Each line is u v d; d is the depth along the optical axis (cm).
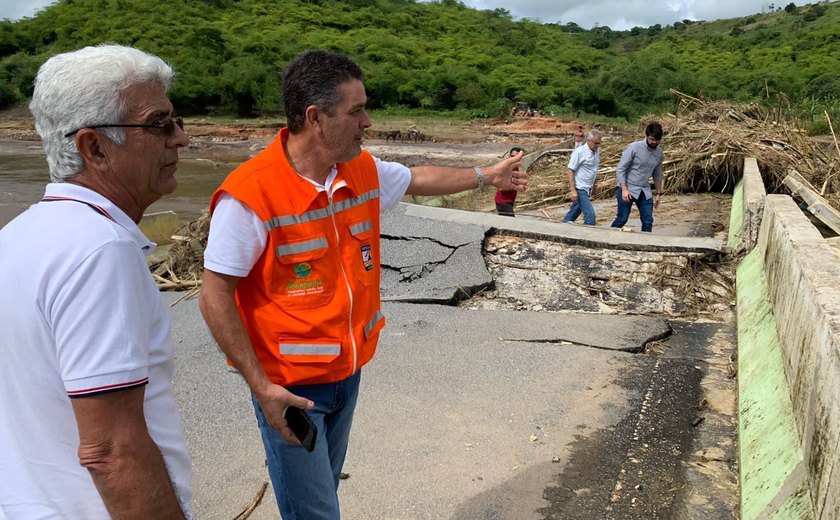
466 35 8500
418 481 368
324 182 247
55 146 170
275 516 343
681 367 514
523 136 4356
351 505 348
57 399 162
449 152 3744
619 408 448
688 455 391
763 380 399
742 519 313
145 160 178
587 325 598
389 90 5688
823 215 843
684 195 1423
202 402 468
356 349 256
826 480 241
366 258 264
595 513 340
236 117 5262
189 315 667
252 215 230
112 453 157
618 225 974
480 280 688
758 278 564
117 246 161
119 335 157
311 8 8431
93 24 6969
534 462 385
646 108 5447
